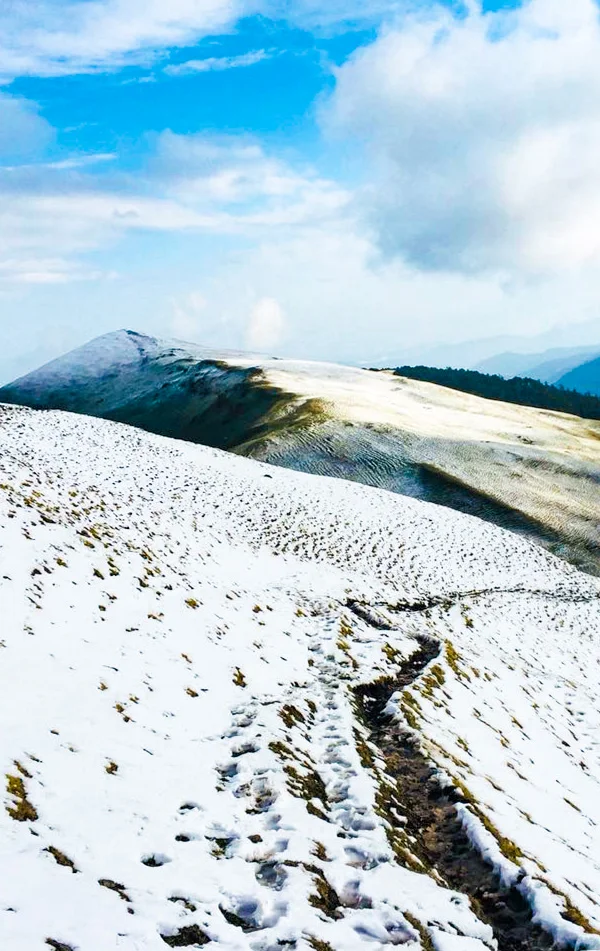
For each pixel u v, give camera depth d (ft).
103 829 21.76
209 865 21.85
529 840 28.78
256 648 46.50
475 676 52.11
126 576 47.50
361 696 42.78
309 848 23.93
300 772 30.12
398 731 37.17
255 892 20.88
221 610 51.13
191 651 41.24
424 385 405.59
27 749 24.27
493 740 41.01
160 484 98.07
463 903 23.13
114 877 19.49
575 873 27.50
